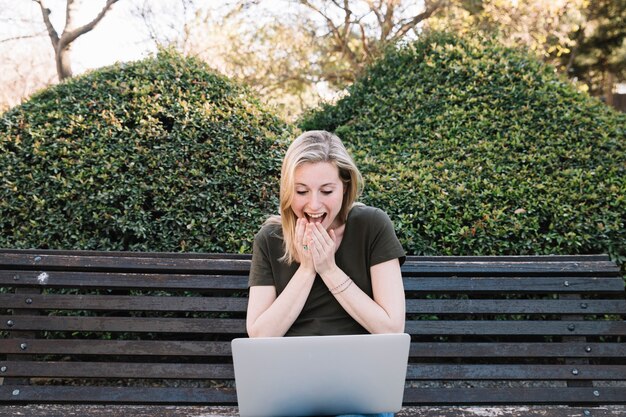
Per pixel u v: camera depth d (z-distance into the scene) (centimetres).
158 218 315
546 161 335
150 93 338
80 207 307
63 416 228
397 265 201
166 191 311
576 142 344
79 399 243
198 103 335
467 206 313
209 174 320
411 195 321
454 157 352
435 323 257
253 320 199
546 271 263
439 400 246
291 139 345
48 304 254
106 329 252
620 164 331
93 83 342
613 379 248
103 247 308
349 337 164
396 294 195
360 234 203
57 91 346
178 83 344
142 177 315
